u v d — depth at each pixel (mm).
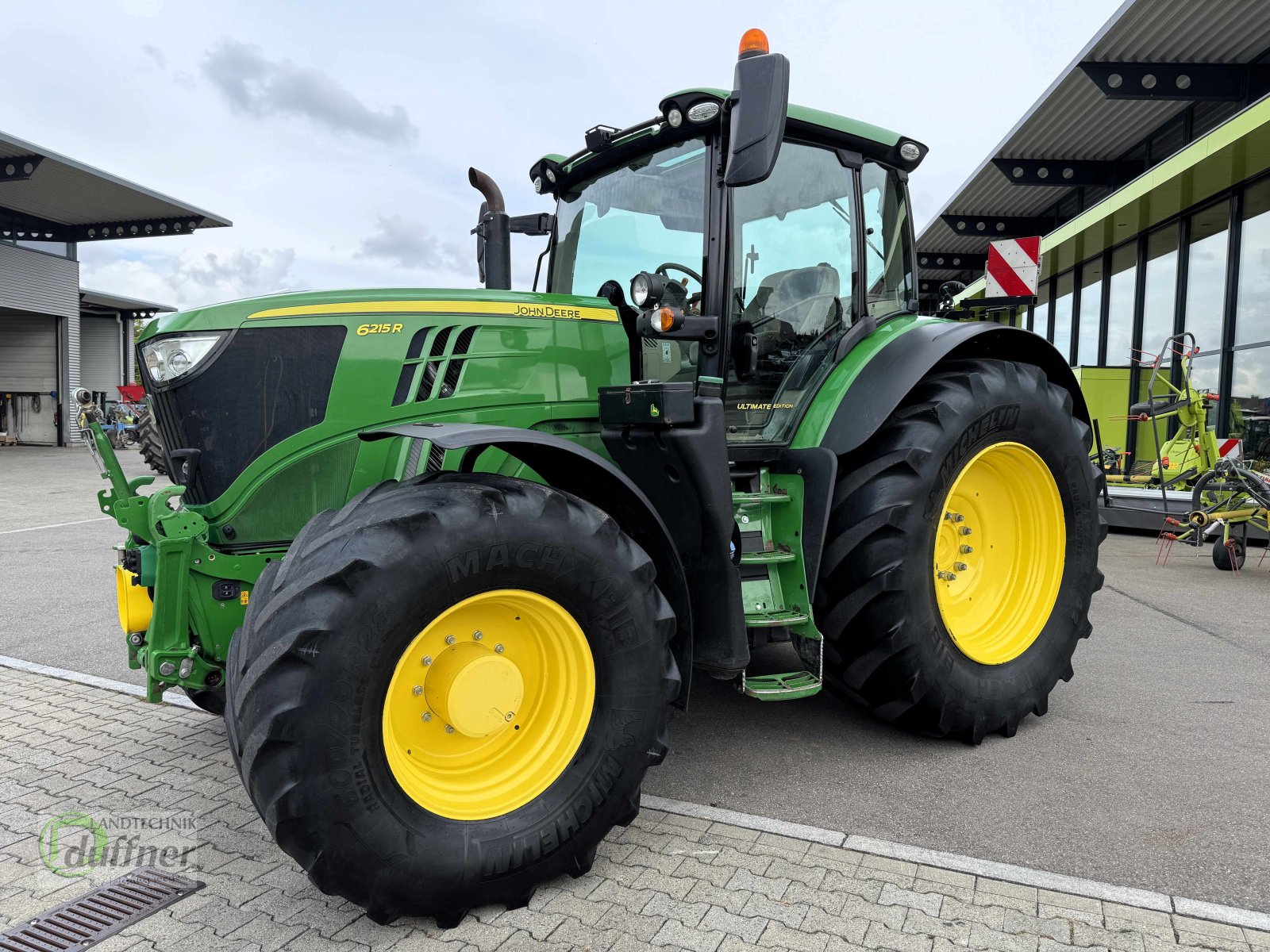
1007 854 2480
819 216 3363
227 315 2682
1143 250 11258
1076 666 4227
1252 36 9273
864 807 2783
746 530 3135
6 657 4465
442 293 2871
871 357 3338
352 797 2014
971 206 15781
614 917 2191
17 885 2354
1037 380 3498
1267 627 4926
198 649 2635
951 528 3539
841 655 3230
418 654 2213
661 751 2438
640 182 3326
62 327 23219
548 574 2252
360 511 2217
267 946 2080
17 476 14672
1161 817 2684
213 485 2670
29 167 17109
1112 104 11109
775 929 2131
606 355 3104
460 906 2158
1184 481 8070
